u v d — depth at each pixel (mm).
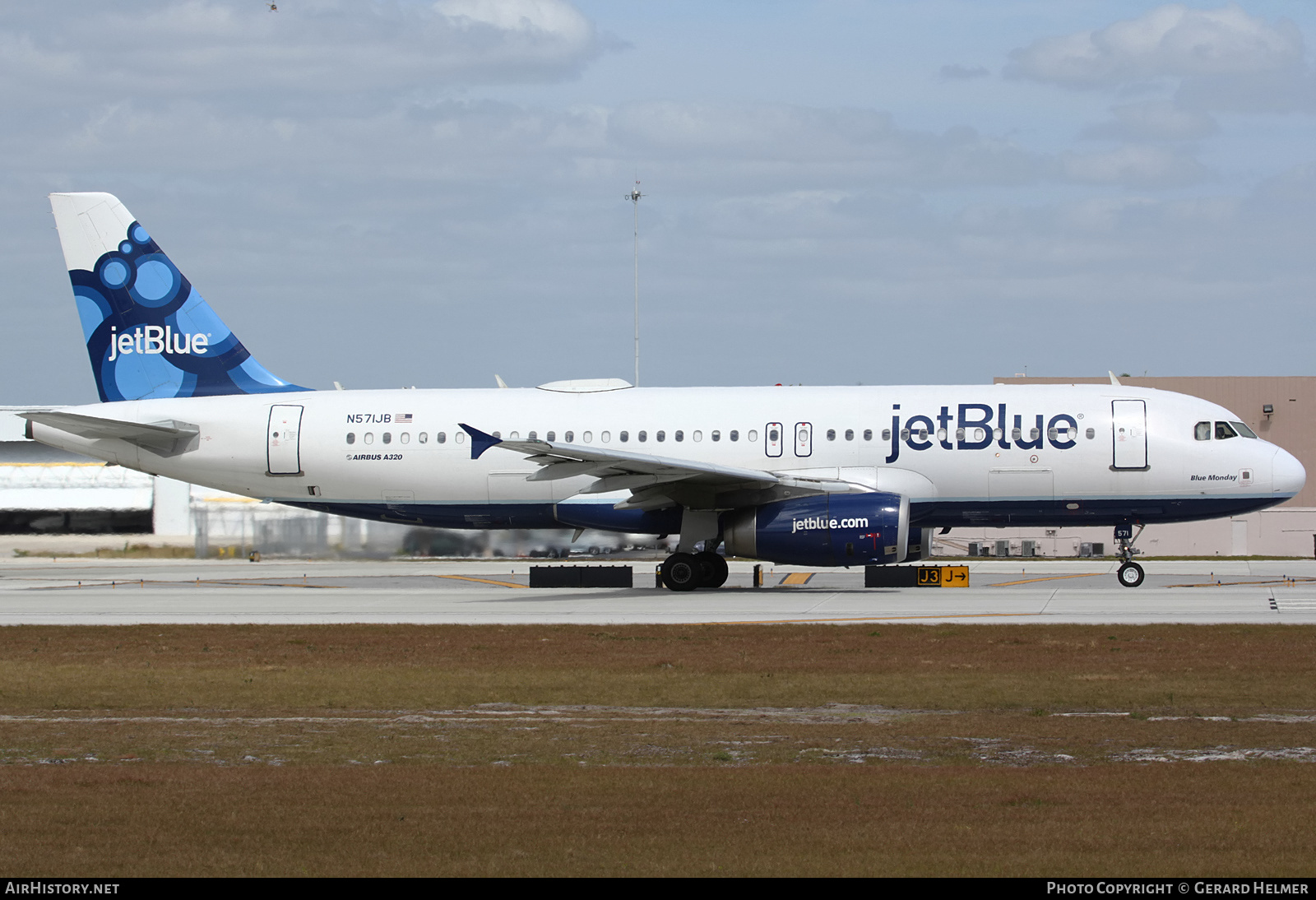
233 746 40781
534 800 32812
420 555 153250
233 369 107938
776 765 37219
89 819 31109
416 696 50750
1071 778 34969
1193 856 27656
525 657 61531
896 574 100312
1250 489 93500
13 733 43312
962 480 95750
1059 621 73500
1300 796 32812
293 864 27516
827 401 98500
